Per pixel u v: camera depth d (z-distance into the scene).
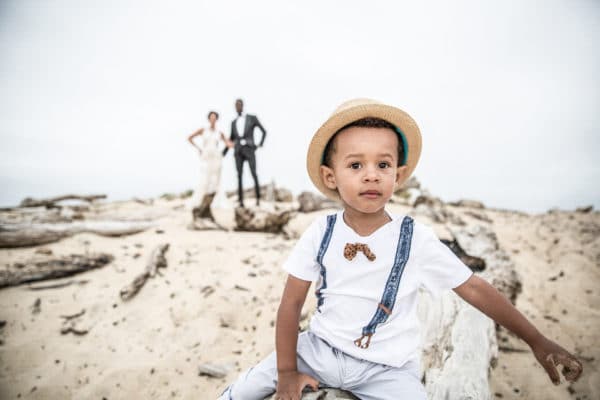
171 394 2.57
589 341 3.14
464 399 1.70
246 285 3.85
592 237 5.58
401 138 1.23
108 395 2.56
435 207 7.05
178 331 3.18
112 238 5.03
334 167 1.21
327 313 1.24
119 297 3.60
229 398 1.32
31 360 2.81
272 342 3.06
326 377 1.23
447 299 2.47
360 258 1.19
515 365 2.87
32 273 3.72
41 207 6.91
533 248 5.32
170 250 4.61
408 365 1.22
